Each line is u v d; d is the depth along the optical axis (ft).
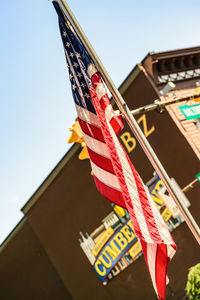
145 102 71.36
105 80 23.12
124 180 21.86
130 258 74.84
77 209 84.58
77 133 72.59
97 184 23.93
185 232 66.80
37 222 93.91
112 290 78.79
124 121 75.05
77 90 25.63
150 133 71.36
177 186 62.34
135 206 21.38
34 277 96.63
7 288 102.73
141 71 71.36
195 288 34.58
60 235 88.94
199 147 66.54
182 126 67.87
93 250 81.61
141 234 20.71
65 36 25.57
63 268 88.84
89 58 24.52
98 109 23.72
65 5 22.62
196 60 76.69
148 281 72.43
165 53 71.26
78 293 86.07
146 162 71.72
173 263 69.10
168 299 69.31
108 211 78.59
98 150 24.27
